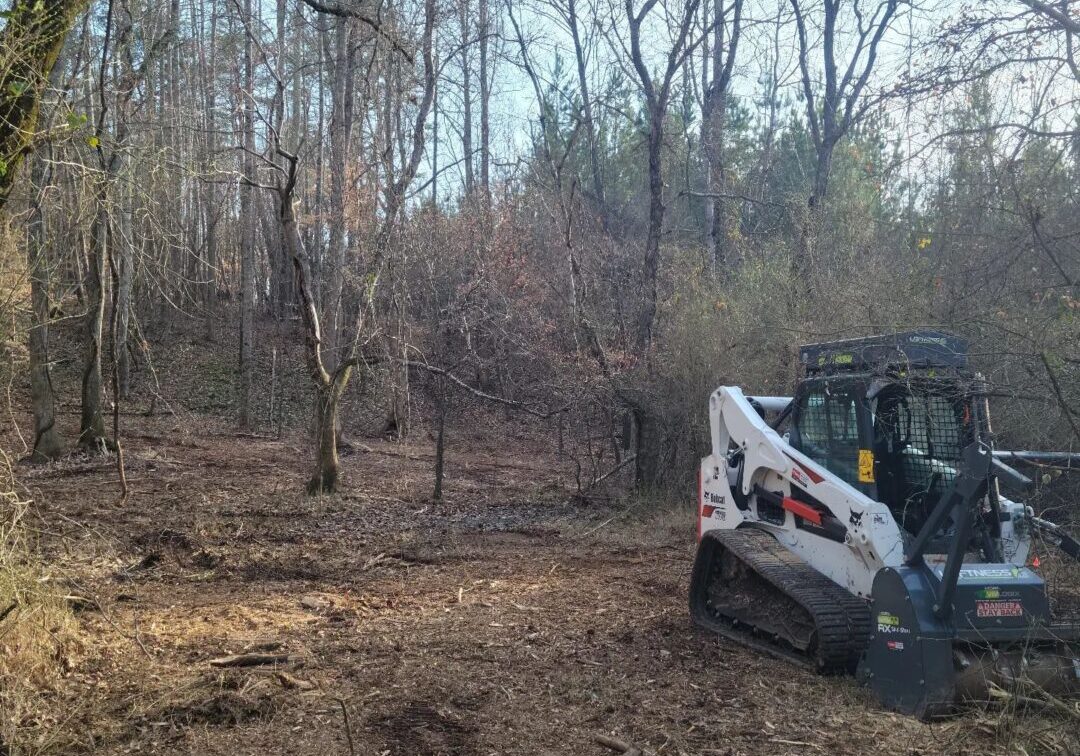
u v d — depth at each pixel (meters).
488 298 20.84
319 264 25.86
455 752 4.89
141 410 23.84
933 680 5.32
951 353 6.11
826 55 19.16
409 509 13.96
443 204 34.50
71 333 21.23
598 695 5.79
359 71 21.89
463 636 7.13
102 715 5.27
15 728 4.91
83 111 8.81
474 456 21.19
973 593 5.43
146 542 10.55
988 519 6.06
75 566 9.20
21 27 5.78
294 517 12.80
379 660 6.46
